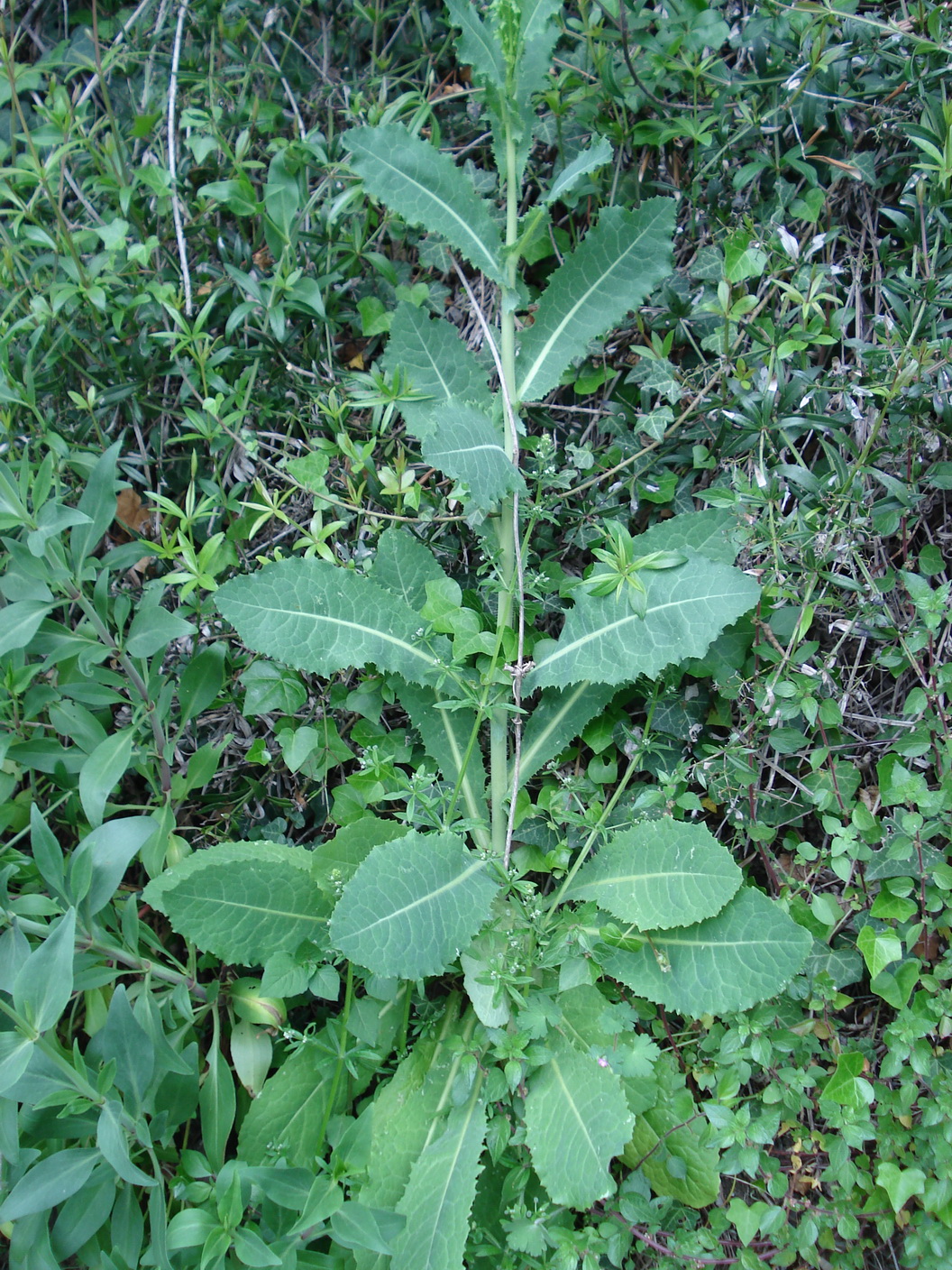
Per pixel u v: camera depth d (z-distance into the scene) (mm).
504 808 684
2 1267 643
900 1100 605
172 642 751
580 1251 575
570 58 735
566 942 619
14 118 813
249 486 758
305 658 651
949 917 623
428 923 596
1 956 568
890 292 656
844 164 693
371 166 668
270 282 724
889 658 657
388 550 694
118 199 783
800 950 590
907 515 682
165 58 831
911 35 657
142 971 641
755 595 616
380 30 825
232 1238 546
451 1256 562
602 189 745
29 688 689
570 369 730
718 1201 618
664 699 701
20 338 756
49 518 599
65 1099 541
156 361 755
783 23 685
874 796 686
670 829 630
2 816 672
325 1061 635
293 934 638
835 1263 608
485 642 632
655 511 729
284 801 741
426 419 693
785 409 671
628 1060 596
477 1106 618
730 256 647
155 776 741
